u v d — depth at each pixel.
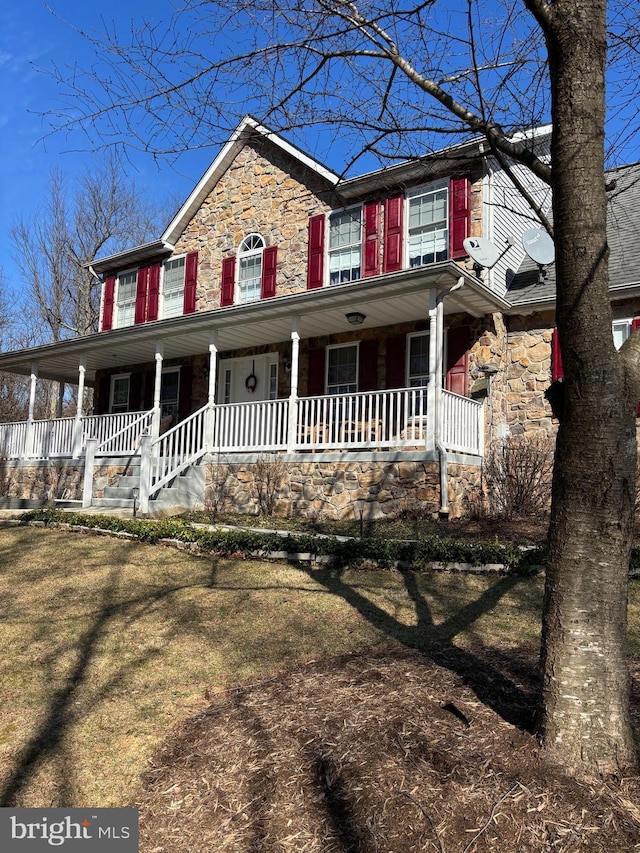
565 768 2.71
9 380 28.69
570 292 2.78
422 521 8.70
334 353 12.66
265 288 13.98
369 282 9.38
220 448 11.31
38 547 7.93
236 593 6.01
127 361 15.76
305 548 7.10
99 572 6.78
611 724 2.74
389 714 3.31
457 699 3.46
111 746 3.45
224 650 4.71
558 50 2.89
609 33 3.86
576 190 2.79
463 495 9.43
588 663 2.77
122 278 17.48
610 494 2.77
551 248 11.00
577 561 2.81
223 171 15.30
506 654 4.35
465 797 2.59
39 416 30.92
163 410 15.52
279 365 13.41
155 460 10.62
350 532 8.32
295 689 3.89
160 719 3.73
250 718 3.55
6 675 4.35
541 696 2.89
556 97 2.89
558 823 2.42
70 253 27.61
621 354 2.85
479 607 5.50
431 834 2.43
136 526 8.27
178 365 15.30
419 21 4.12
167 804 2.92
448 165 11.34
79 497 12.86
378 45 3.96
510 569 6.36
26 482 14.24
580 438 2.79
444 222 11.59
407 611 5.43
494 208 11.24
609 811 2.46
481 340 10.71
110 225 27.77
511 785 2.64
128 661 4.55
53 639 4.96
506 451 9.98
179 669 4.41
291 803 2.75
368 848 2.43
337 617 5.32
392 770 2.81
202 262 15.44
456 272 8.82
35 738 3.54
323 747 3.09
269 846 2.53
